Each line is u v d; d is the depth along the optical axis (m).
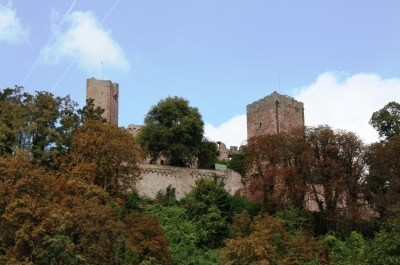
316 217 81.06
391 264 47.91
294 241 62.59
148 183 87.75
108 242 54.41
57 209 55.56
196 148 98.19
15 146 74.25
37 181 58.66
